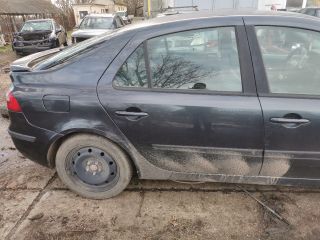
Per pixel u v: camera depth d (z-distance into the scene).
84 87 2.55
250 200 2.86
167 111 2.45
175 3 11.12
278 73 2.44
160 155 2.61
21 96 2.66
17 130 2.76
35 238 2.47
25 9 24.23
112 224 2.60
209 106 2.41
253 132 2.42
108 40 2.59
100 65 2.56
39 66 2.81
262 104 2.38
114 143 2.64
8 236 2.49
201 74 2.47
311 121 2.35
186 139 2.51
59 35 13.74
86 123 2.56
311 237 2.44
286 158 2.47
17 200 2.90
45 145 2.71
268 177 2.59
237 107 2.39
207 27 2.47
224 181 2.67
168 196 2.92
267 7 11.00
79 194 2.90
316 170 2.52
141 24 2.67
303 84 2.43
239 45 2.44
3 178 3.27
